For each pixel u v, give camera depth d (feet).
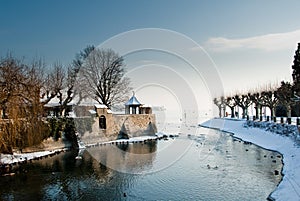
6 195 76.33
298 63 203.00
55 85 168.76
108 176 94.58
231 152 133.90
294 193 70.74
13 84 119.03
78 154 133.18
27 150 127.85
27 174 97.14
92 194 77.00
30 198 74.23
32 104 127.34
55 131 144.36
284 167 98.99
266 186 81.20
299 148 115.44
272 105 203.62
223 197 73.51
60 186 83.97
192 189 80.07
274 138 155.74
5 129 113.70
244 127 217.15
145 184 85.40
